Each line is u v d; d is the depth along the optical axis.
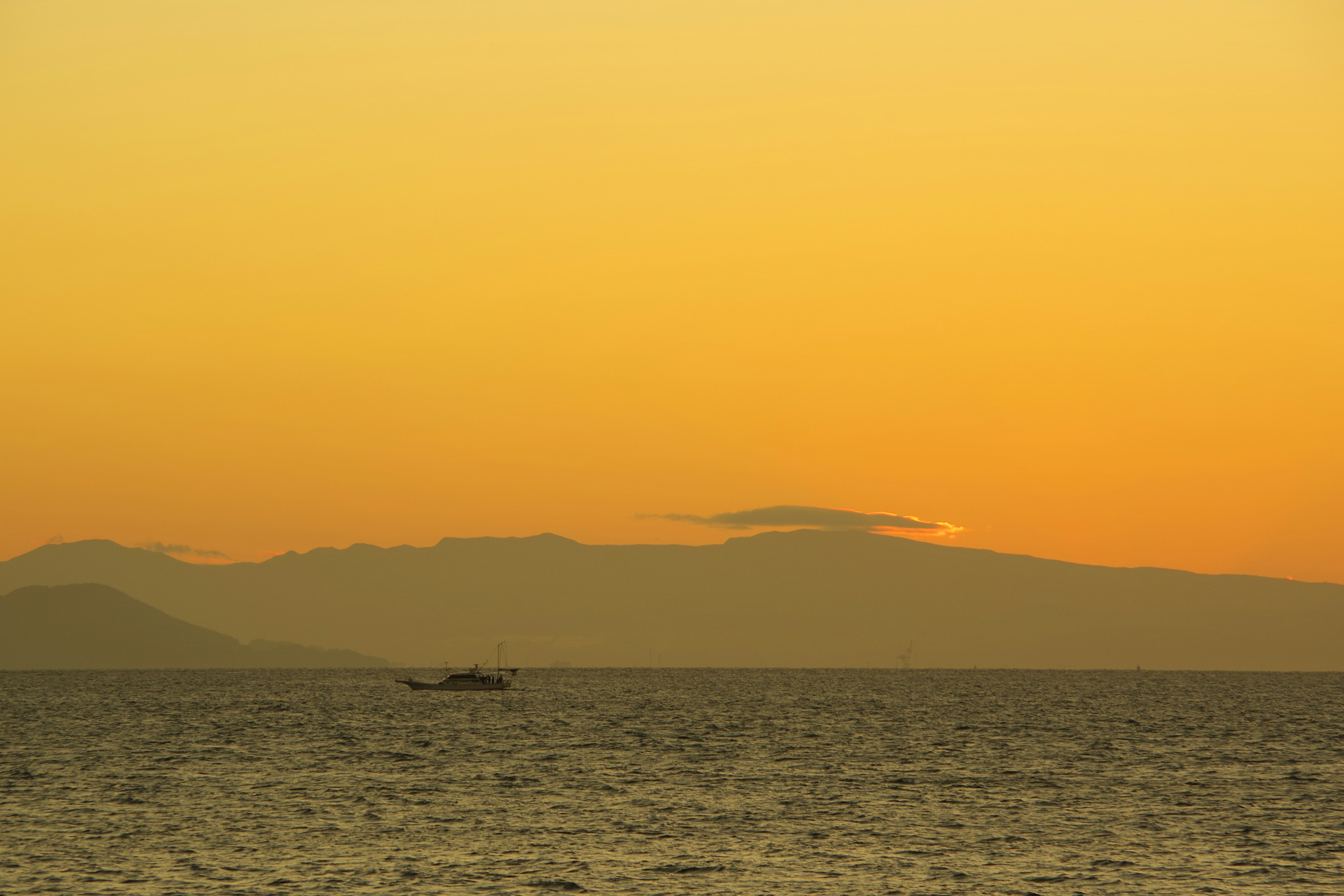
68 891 167.25
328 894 167.00
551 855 189.38
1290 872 181.88
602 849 193.38
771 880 175.62
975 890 171.50
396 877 175.88
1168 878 178.38
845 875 178.25
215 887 170.00
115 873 177.00
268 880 173.75
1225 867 184.75
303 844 196.38
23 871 177.50
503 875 177.50
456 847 194.50
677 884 173.00
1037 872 181.50
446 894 167.75
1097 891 171.25
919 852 192.88
